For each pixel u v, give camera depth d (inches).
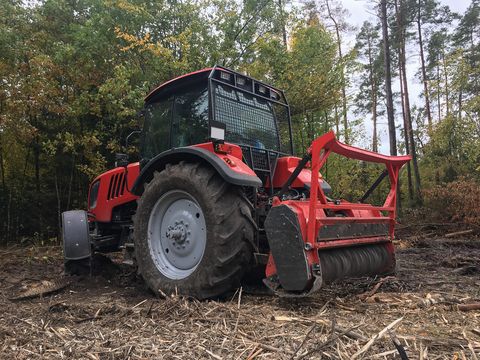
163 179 163.6
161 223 170.9
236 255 145.6
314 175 134.6
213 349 99.2
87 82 415.8
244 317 122.4
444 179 674.2
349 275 154.8
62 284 201.8
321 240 135.7
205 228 154.7
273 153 191.0
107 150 450.0
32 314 145.4
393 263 177.8
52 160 453.1
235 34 463.2
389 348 94.6
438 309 129.4
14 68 393.1
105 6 426.6
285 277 132.9
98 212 230.8
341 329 106.7
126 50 420.2
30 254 338.0
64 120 427.5
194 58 419.8
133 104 393.1
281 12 484.1
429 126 768.3
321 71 510.6
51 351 104.5
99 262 233.3
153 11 447.2
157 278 163.3
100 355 99.1
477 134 708.7
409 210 544.4
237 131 181.3
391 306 133.9
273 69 473.7
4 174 470.0
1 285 213.9
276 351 95.4
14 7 407.5
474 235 409.4
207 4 456.1
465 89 906.1
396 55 1007.0
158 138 195.0
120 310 140.8
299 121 521.7
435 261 259.6
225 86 181.2
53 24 437.7
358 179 642.2
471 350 92.4
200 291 147.9
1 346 110.4
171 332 113.3
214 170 155.1
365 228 159.9
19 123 395.2
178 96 188.1
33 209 459.8
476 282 178.7
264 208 165.3
